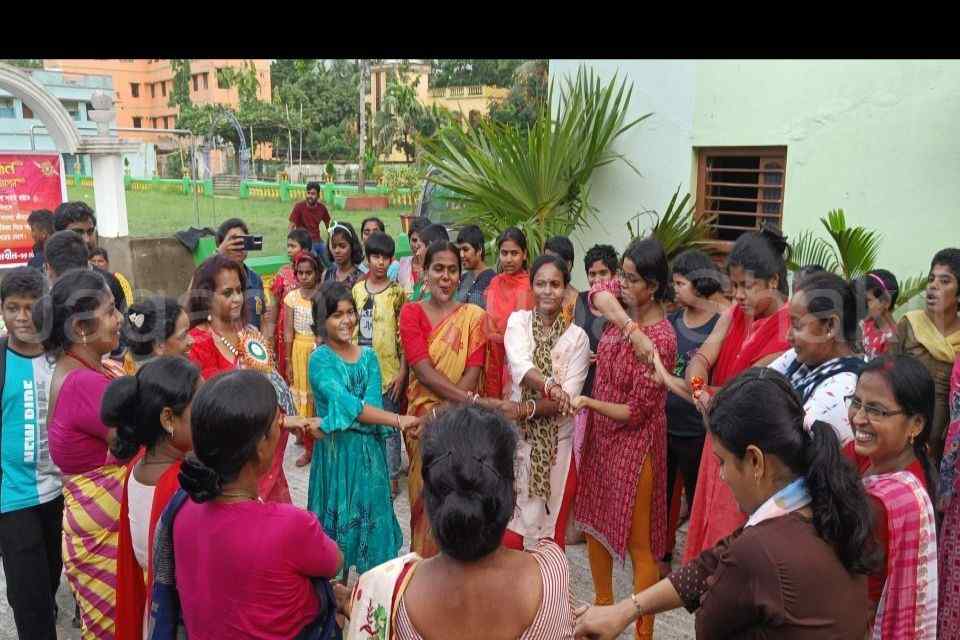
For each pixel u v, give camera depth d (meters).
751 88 6.27
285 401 3.34
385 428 3.43
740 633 1.61
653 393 3.12
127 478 2.28
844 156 5.89
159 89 58.12
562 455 3.48
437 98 46.06
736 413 1.67
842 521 1.55
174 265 8.95
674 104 6.71
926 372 2.08
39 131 24.34
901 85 5.59
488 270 5.20
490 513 1.49
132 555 2.30
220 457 1.79
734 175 6.66
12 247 9.55
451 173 7.12
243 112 47.25
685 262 3.87
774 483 1.67
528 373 3.35
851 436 2.25
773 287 2.95
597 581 3.45
